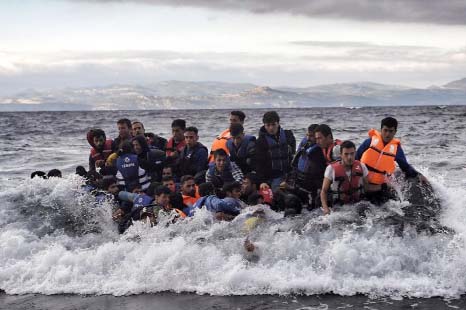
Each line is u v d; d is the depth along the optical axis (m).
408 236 6.26
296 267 6.11
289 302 5.50
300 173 7.85
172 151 9.78
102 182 8.55
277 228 6.68
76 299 5.85
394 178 7.67
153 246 6.56
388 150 7.25
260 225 6.79
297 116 58.06
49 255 6.60
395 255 6.05
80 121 54.53
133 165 8.93
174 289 5.97
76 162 17.08
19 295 6.02
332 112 76.94
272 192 8.14
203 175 8.95
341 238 6.31
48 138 28.81
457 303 5.33
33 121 56.00
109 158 9.41
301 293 5.70
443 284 5.73
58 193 8.34
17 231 7.41
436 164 14.28
